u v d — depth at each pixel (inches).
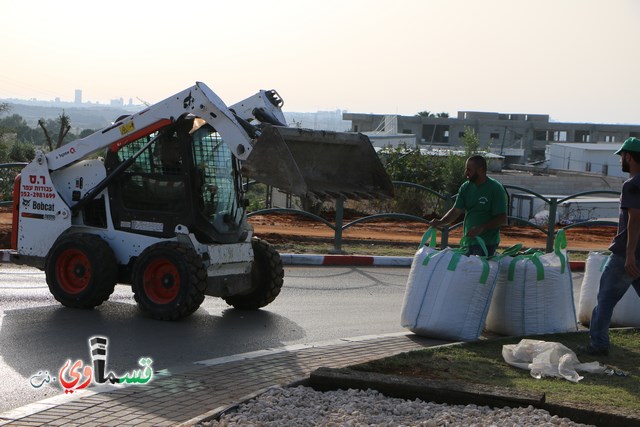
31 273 549.3
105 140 434.3
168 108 413.7
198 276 402.9
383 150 1263.5
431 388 267.1
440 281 378.6
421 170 1200.8
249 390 280.8
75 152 441.1
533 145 4097.0
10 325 389.7
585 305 436.8
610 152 2960.1
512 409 255.3
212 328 401.1
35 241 453.7
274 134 382.6
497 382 295.1
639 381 305.1
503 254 399.9
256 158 384.8
